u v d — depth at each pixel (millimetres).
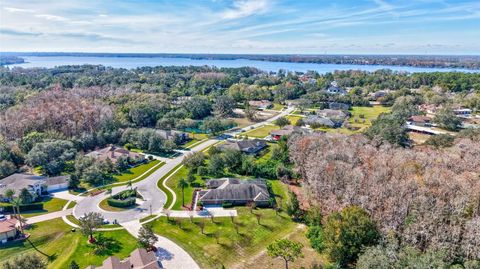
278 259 56750
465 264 45062
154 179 92500
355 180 69062
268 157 110812
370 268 44094
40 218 69750
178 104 182875
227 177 94125
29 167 98062
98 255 56625
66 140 111375
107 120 133125
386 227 54844
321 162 80625
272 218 70438
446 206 58438
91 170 89250
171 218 69875
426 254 45531
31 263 47531
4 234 60688
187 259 56281
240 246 60719
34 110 129875
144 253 53938
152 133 121688
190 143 129875
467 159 84375
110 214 71625
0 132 118375
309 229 63156
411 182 66625
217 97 192875
